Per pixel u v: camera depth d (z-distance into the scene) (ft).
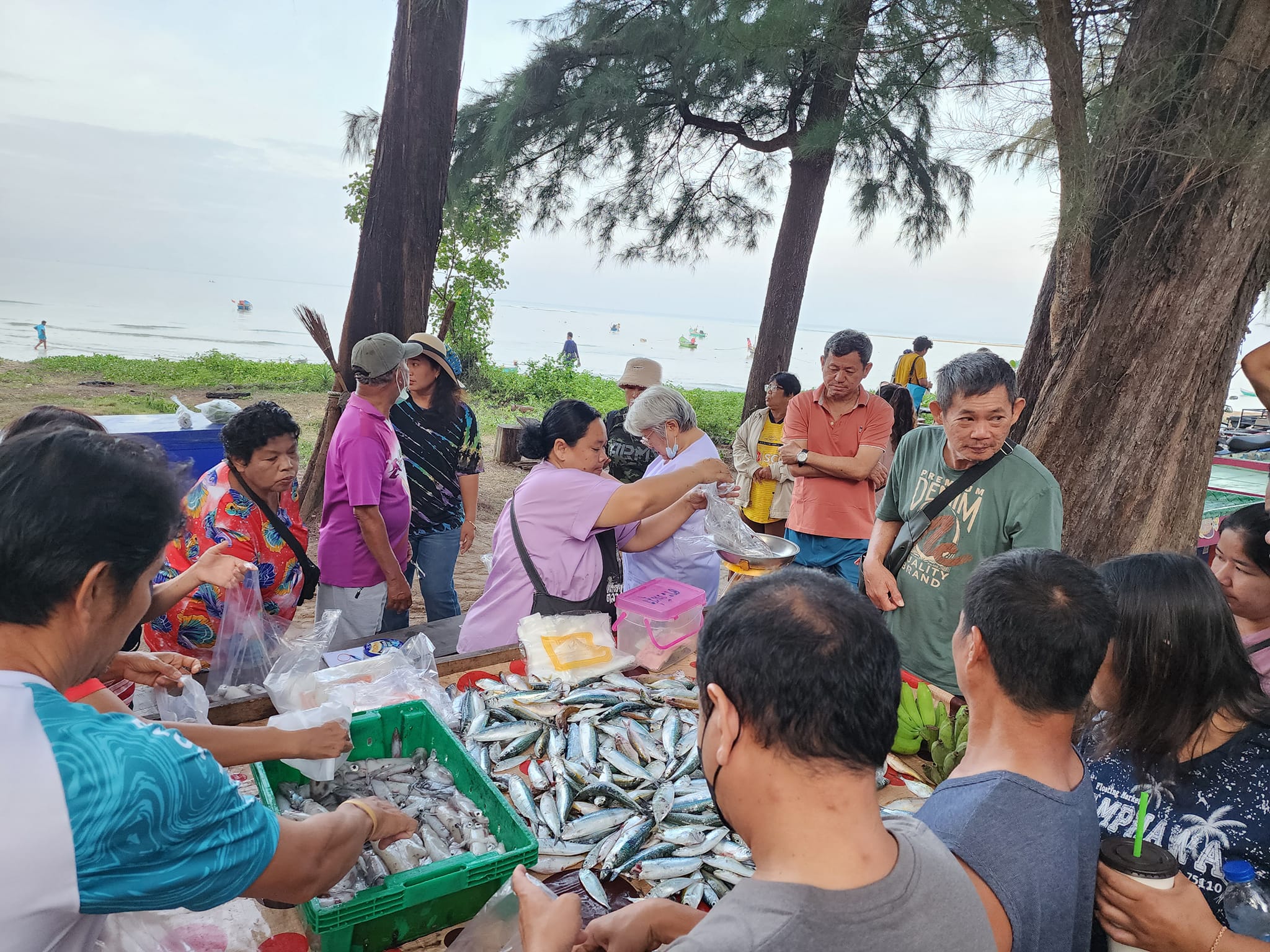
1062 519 8.09
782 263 32.81
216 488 8.16
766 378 33.65
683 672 8.08
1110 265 10.84
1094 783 4.86
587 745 6.38
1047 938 3.35
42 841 2.72
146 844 2.92
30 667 3.04
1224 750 4.39
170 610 8.04
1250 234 10.10
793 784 2.64
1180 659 4.32
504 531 9.02
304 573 8.70
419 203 19.75
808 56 26.04
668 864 5.08
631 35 30.58
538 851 4.77
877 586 9.06
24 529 2.85
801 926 2.45
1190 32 9.78
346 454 10.19
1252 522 5.98
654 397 10.46
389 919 4.29
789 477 17.13
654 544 9.95
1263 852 4.15
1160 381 10.58
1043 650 3.55
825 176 32.12
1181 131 9.70
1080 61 9.65
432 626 11.12
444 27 19.01
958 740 6.42
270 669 7.55
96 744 2.92
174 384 50.08
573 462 8.84
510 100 32.04
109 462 3.06
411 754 5.98
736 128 33.06
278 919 4.57
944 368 8.26
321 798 5.27
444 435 12.68
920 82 20.24
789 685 2.59
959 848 3.35
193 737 4.51
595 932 3.64
